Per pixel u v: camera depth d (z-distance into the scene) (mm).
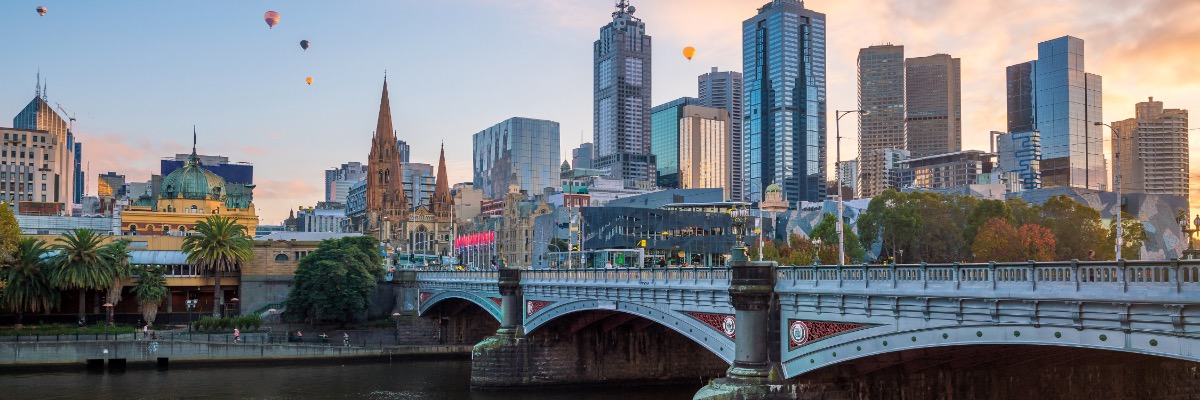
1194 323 35500
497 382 89125
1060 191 194000
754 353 57375
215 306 132375
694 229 176250
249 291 141625
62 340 106188
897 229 141375
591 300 77688
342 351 114812
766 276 57781
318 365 112750
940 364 58469
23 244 119562
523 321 90812
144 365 107562
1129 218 155125
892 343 49156
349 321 131250
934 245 142125
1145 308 37344
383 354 116812
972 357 57656
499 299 96062
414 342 126875
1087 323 39656
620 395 86312
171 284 137625
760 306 57562
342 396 87812
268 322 130000
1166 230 192375
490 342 90125
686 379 94125
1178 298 35719
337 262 130000
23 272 116812
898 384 58344
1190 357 35969
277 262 146125
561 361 90312
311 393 89812
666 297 67312
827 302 53531
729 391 56469
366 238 140125
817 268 54750
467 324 128000
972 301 44375
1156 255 184750
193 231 181375
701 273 63938
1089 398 61250
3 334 107750
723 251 174750
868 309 50250
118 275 122500
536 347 89938
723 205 177000
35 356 104562
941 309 45875
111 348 106750
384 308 137625
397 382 97438
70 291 131750
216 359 109875
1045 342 41438
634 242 171500
